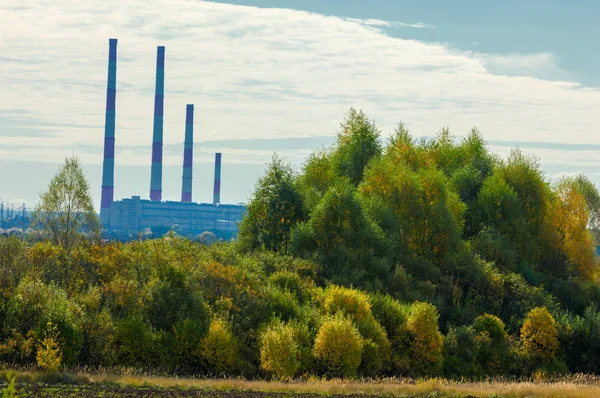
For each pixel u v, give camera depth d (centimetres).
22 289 10300
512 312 16125
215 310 11762
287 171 19212
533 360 14062
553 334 14238
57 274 12306
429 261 17238
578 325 15075
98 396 7031
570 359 14775
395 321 13225
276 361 10238
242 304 12012
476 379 12888
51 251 12800
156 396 7231
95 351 10088
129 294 11106
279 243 18150
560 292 18438
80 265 12469
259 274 14050
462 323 15025
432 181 19050
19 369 8650
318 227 17075
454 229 18312
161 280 11562
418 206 18525
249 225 18800
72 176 16438
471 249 18700
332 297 12694
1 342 9694
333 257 15900
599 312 17588
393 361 12400
